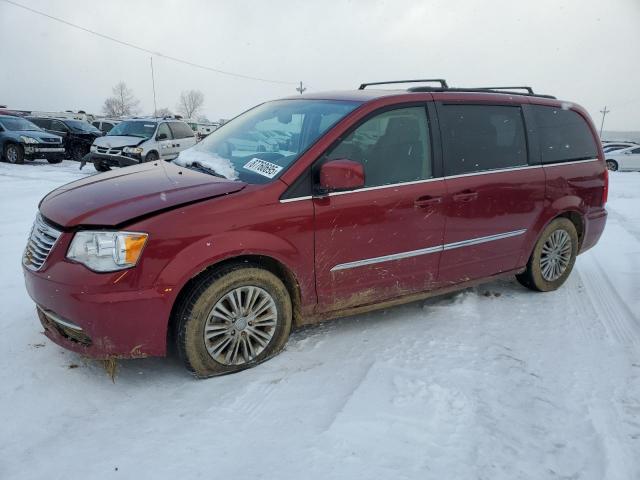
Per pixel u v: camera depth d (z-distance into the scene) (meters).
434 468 2.43
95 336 2.84
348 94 4.05
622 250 6.74
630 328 4.17
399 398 2.97
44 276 2.91
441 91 4.07
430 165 3.86
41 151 17.52
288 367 3.33
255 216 3.10
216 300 3.07
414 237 3.76
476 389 3.12
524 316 4.34
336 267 3.47
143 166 4.02
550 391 3.14
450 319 4.19
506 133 4.38
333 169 3.16
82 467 2.37
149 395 2.99
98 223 2.85
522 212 4.43
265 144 3.74
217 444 2.55
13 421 2.69
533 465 2.49
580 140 5.02
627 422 2.86
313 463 2.42
